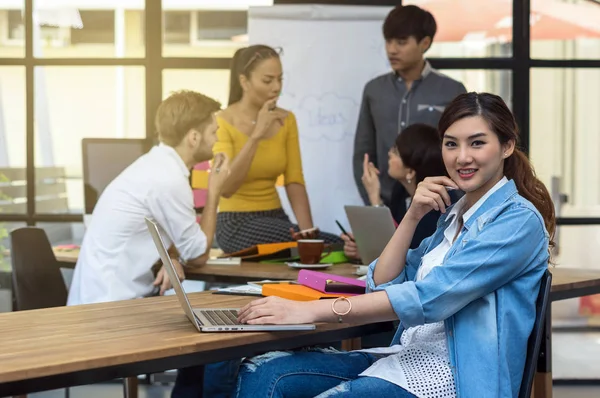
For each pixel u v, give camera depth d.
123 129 4.39
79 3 4.36
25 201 4.42
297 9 4.25
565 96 4.41
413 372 1.87
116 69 4.38
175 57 4.36
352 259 3.25
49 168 4.41
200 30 4.36
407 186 3.03
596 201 4.45
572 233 4.45
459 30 4.38
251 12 4.25
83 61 4.36
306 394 1.95
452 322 1.89
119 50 4.37
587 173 4.43
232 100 3.71
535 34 4.39
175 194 2.92
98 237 2.88
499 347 1.81
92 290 2.84
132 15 4.35
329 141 4.29
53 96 4.39
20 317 1.98
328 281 2.17
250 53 3.64
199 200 4.08
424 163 2.88
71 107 4.39
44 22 4.37
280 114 3.58
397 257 2.11
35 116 4.40
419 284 1.85
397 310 1.84
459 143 1.91
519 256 1.83
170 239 3.02
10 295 4.43
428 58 4.39
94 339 1.70
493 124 1.89
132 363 1.58
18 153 4.42
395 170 3.02
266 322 1.83
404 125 4.05
